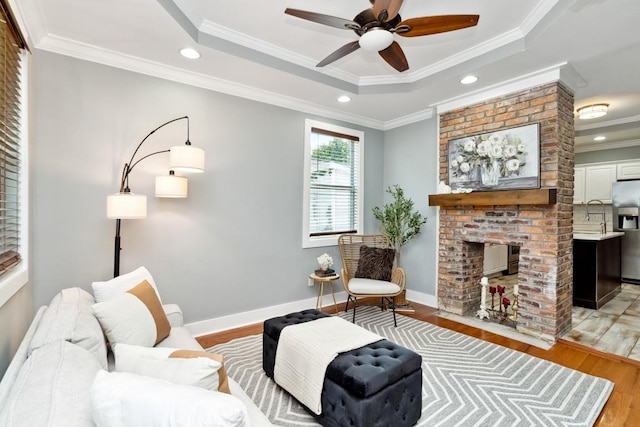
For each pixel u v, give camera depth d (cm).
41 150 236
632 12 207
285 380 206
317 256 407
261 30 263
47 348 122
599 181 588
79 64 251
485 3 224
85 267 255
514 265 614
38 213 235
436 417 191
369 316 372
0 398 97
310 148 398
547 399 210
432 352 278
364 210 458
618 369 250
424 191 426
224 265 329
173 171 271
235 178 335
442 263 396
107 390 83
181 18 228
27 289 214
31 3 196
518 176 317
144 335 173
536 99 308
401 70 258
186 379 103
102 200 262
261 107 354
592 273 402
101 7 204
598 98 382
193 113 307
